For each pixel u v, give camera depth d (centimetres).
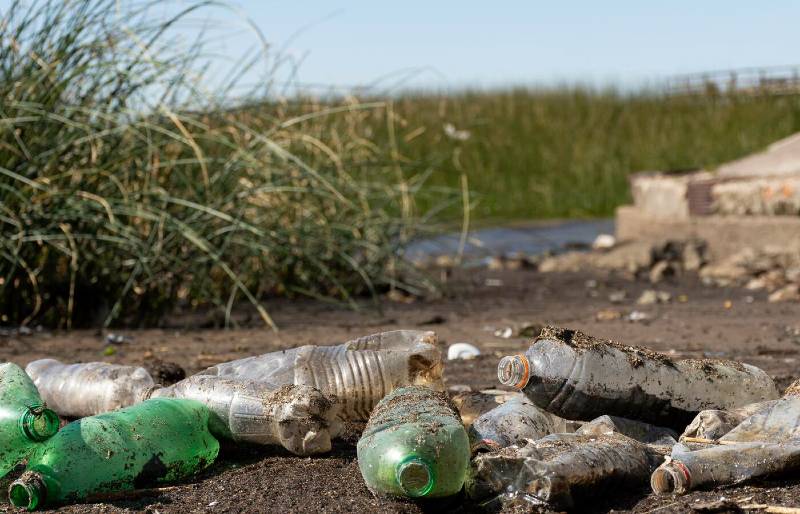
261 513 160
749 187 531
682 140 1228
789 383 215
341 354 186
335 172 383
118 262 333
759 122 1252
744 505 155
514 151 1127
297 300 401
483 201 997
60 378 196
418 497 157
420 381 184
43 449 164
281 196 371
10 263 323
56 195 308
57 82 319
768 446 162
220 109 347
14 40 319
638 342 276
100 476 165
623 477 161
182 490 167
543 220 953
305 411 174
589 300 398
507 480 158
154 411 171
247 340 295
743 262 494
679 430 178
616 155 1170
